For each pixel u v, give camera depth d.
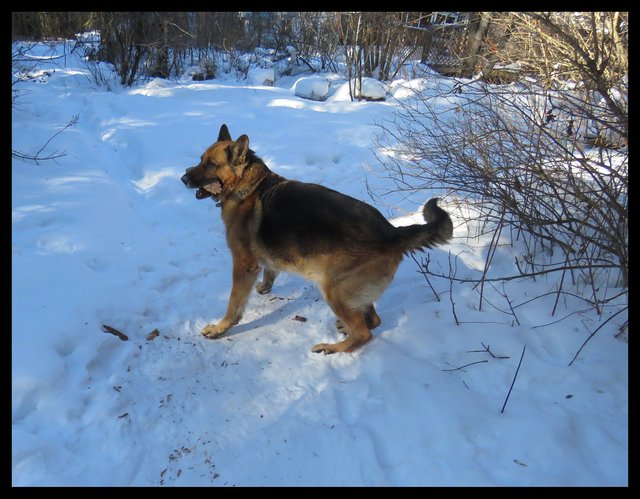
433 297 1.80
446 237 1.51
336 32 5.76
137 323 1.64
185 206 2.47
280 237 1.54
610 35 2.05
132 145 3.20
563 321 1.59
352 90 4.75
